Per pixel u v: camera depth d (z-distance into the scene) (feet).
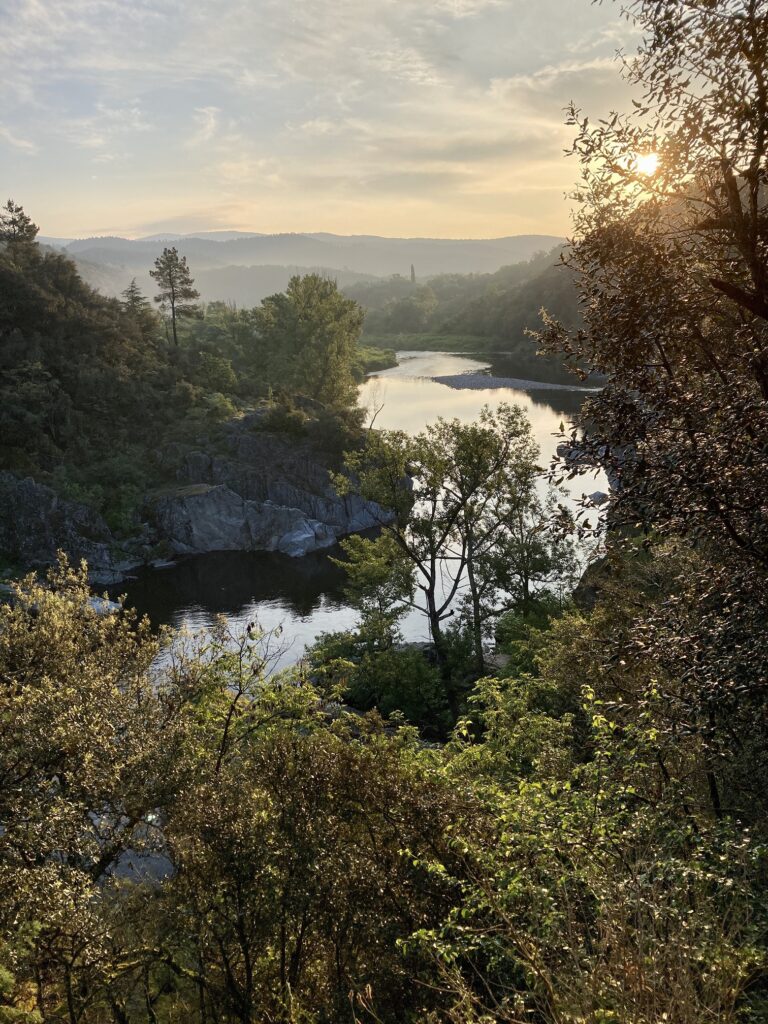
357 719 49.93
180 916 35.73
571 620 70.49
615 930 19.84
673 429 27.63
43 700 41.81
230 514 253.24
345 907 32.89
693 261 28.22
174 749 44.27
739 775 34.40
